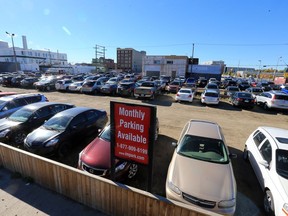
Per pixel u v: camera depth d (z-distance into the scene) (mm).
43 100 11023
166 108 14414
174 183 3898
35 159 4504
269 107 14484
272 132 5133
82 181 3947
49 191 4473
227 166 4277
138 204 3473
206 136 4996
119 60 101375
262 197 4477
